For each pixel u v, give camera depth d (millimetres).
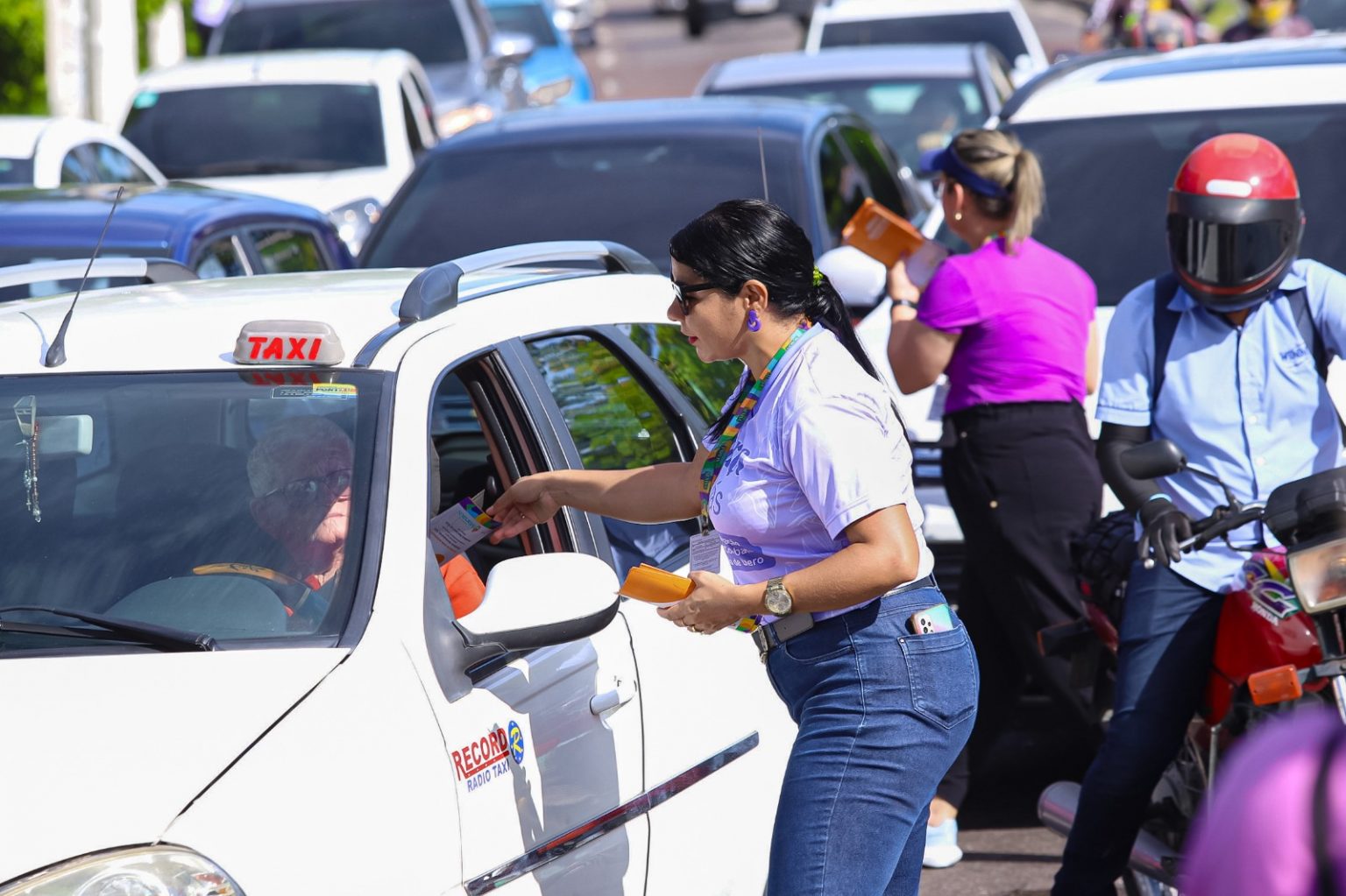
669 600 9500
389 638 9094
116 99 44469
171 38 58531
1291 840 4902
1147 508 12203
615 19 147250
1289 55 21812
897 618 9648
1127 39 46031
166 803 8062
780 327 9664
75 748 8320
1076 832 12633
